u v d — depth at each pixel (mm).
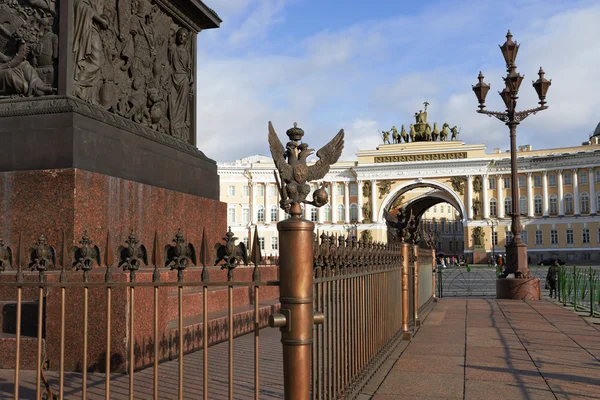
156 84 8805
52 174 6145
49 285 3252
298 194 3053
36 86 6812
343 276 4074
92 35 7199
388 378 5273
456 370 5637
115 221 6723
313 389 3320
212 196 9836
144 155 7781
